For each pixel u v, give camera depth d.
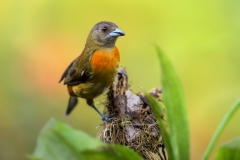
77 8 15.10
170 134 3.84
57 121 3.56
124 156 3.68
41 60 13.68
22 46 14.11
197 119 13.84
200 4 14.87
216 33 14.59
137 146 6.04
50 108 12.88
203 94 14.27
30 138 12.53
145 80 14.44
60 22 14.95
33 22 14.75
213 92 14.18
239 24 14.30
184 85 14.43
